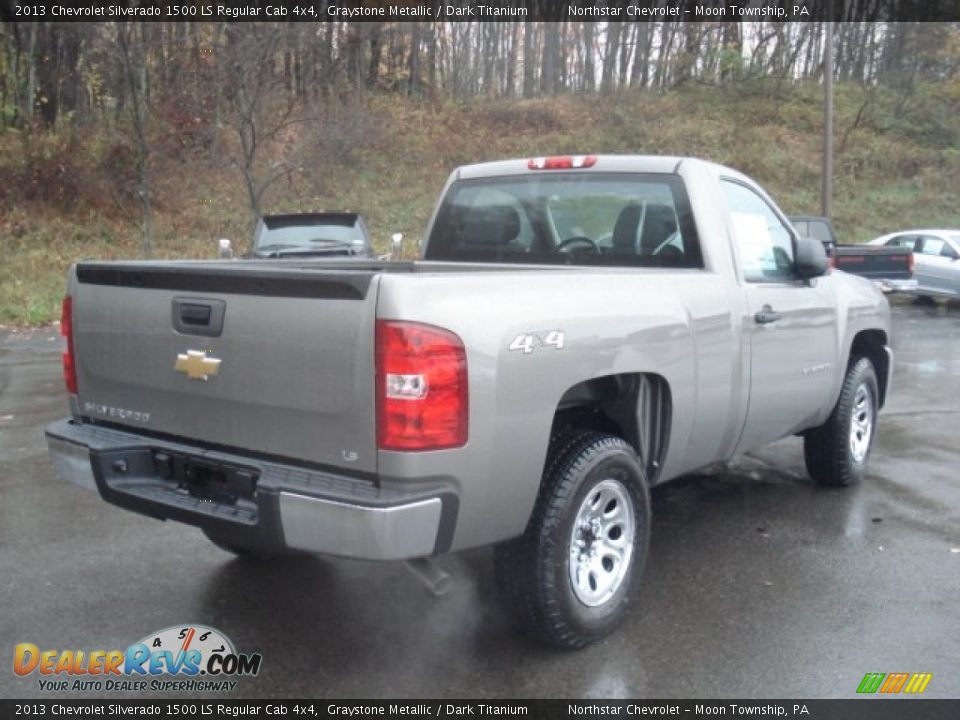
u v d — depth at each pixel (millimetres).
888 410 8586
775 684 3510
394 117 28250
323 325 3205
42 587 4449
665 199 4809
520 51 37781
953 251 17109
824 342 5473
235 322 3439
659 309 4078
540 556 3568
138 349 3791
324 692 3480
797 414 5336
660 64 35875
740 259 4852
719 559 4805
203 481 3631
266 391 3377
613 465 3807
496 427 3283
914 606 4203
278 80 21672
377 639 3908
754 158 28797
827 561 4766
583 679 3553
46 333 14312
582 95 34250
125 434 3922
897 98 34125
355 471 3209
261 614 4164
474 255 5551
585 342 3643
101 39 20906
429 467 3125
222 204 22578
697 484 6207
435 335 3111
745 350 4695
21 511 5582
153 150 22656
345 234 14406
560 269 4734
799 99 34281
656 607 4207
